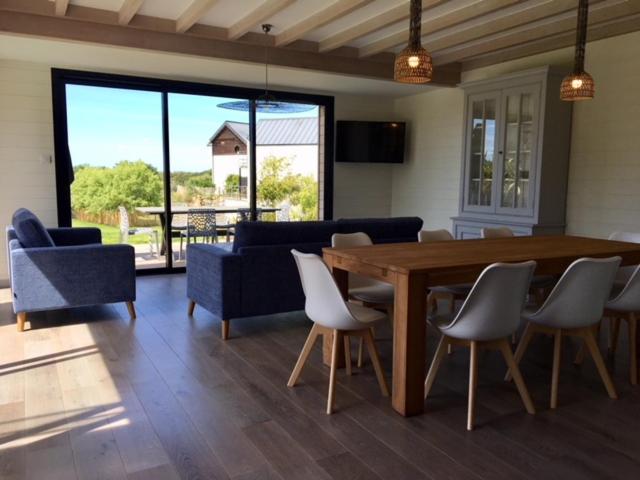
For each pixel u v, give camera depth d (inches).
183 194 258.2
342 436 93.0
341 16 161.3
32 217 163.9
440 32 188.7
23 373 122.0
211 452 87.2
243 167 275.3
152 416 100.3
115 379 118.7
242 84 265.7
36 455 85.9
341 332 105.7
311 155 300.0
